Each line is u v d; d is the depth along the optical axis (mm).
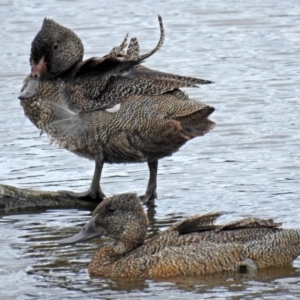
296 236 13992
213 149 19000
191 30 27875
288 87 22953
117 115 16578
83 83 16891
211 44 26578
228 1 30531
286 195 16547
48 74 17031
